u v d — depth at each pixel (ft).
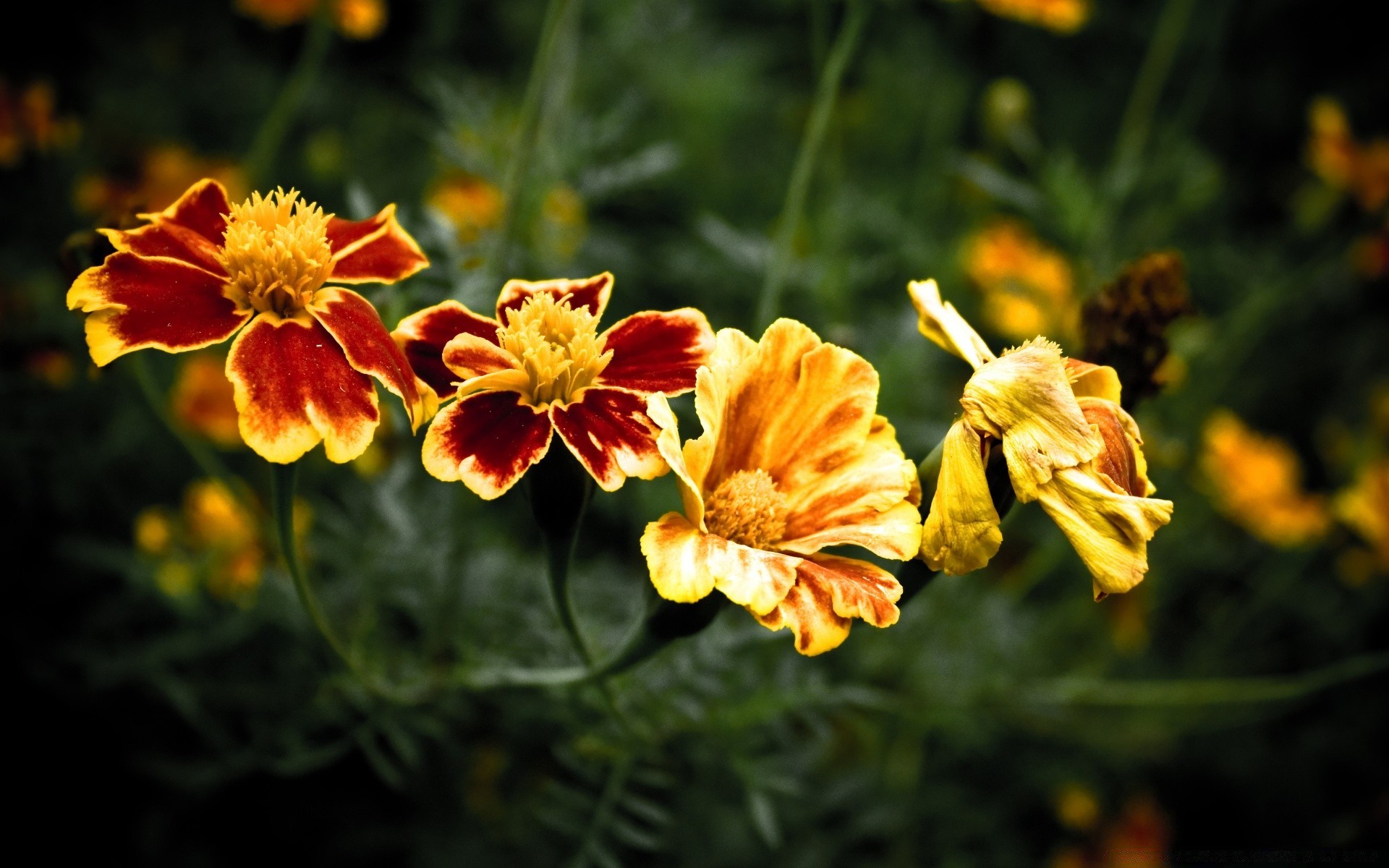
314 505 1.72
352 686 1.38
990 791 2.13
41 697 1.68
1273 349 3.09
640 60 2.54
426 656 1.43
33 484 1.76
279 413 1.06
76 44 2.71
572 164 1.66
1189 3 1.95
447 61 2.72
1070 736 2.15
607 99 2.47
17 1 2.63
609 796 1.34
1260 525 2.17
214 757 1.65
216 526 1.60
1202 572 2.57
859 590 1.06
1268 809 2.41
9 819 1.63
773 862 1.71
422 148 2.60
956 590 1.85
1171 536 2.24
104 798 1.68
